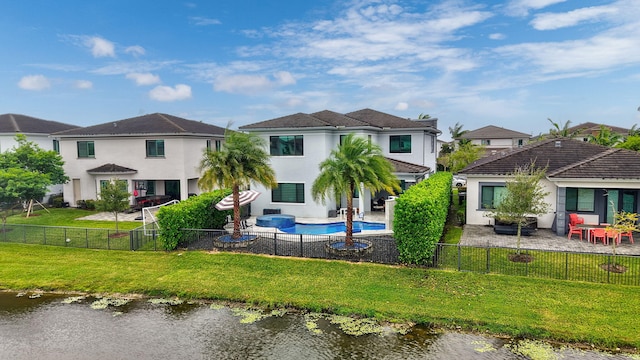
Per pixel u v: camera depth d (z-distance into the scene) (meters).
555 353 10.57
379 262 16.88
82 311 13.93
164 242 19.39
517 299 13.18
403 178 28.77
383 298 13.73
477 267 15.91
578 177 20.62
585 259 16.69
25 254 19.67
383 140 33.03
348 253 17.50
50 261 18.69
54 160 32.69
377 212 29.84
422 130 31.86
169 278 16.25
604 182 20.25
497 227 22.27
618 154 21.61
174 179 33.44
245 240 19.61
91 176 35.06
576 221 21.59
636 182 19.66
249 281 15.64
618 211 22.08
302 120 28.69
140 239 20.59
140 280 16.20
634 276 14.60
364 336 11.71
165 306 14.18
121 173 33.47
